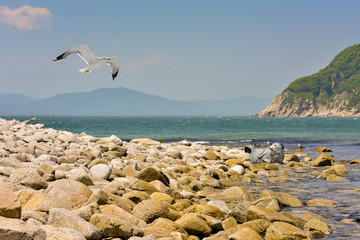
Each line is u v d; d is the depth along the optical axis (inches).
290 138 1839.3
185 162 835.4
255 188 620.4
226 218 406.6
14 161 538.6
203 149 1137.4
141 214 378.9
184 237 337.4
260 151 935.0
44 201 353.7
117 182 505.4
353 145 1461.6
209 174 692.7
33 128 1369.3
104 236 316.2
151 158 800.9
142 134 2074.3
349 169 828.6
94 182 496.4
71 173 518.9
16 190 390.3
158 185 500.4
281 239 351.9
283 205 489.4
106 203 381.4
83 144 946.7
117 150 845.2
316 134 2143.2
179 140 1708.9
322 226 384.2
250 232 350.6
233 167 782.5
